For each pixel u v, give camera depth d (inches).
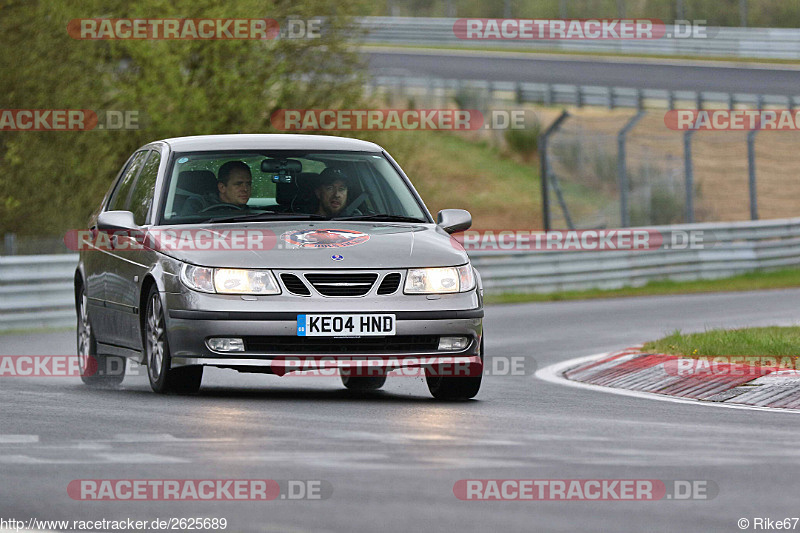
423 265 1221.1
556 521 637.3
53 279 2501.2
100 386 1443.2
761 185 6097.4
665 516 654.5
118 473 771.4
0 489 723.4
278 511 657.6
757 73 6914.4
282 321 1178.0
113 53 3747.5
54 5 3452.3
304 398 1244.5
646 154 6092.5
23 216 3408.0
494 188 6299.2
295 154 1348.4
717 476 773.3
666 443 919.7
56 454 846.5
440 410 1138.0
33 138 3427.7
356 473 768.3
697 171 6067.9
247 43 3868.1
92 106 3624.5
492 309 2817.4
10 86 3432.6
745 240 3941.9
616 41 7760.8
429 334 1204.5
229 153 1338.6
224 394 1270.9
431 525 623.5
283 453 847.7
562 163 6274.6
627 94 6343.5
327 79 4210.1
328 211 1320.1
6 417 1050.1
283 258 1200.2
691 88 6466.5
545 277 3358.8
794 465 819.4
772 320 2358.5
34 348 1932.8
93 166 3540.8
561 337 2116.1
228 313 1178.0
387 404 1188.5
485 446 888.9
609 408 1182.3
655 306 2839.6
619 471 784.9
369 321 1187.9
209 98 3809.1
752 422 1077.8
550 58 7573.8
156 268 1236.5
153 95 3703.3
